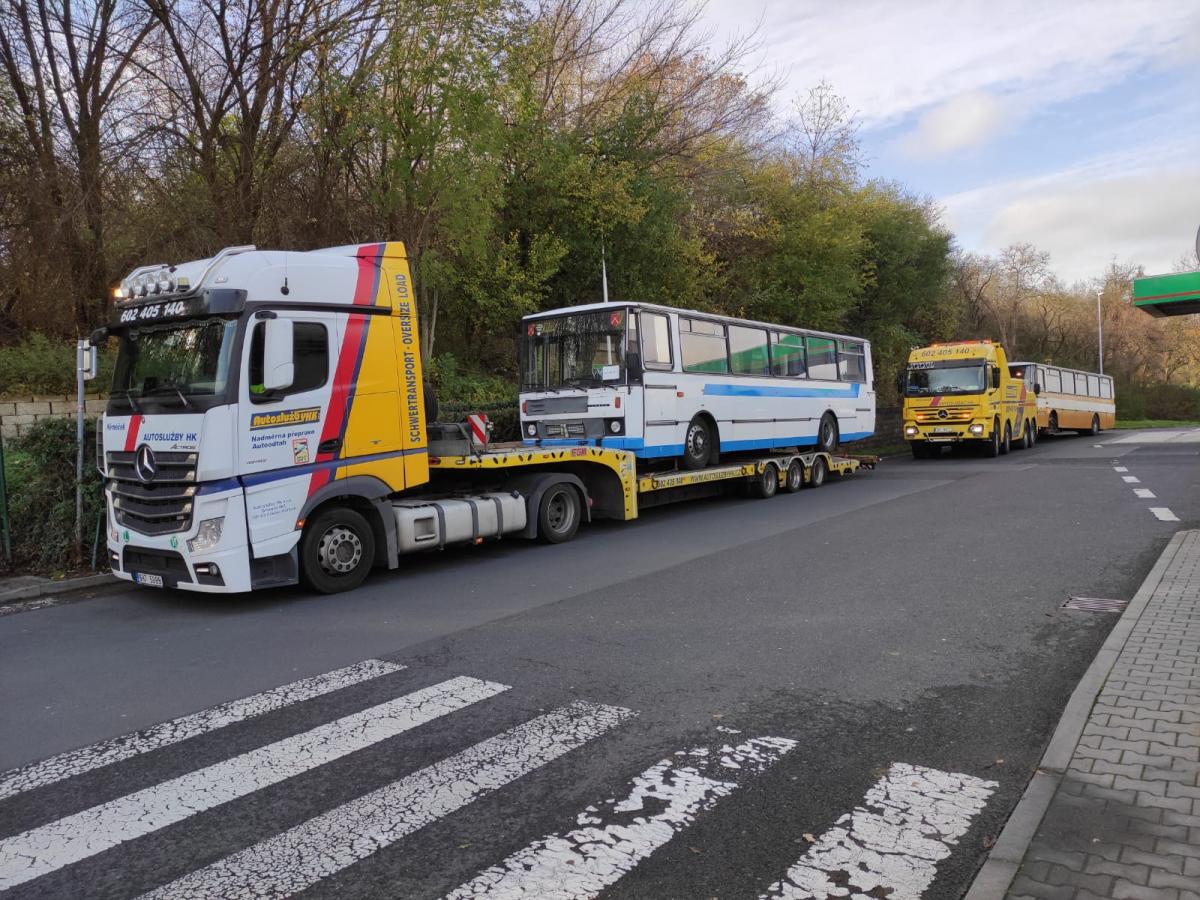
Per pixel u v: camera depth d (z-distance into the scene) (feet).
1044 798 11.88
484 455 33.58
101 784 13.85
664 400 42.91
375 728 15.90
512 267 58.65
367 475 28.73
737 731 15.35
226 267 25.49
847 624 22.18
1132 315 221.87
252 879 10.80
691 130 73.46
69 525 31.71
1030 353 198.59
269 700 17.69
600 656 19.99
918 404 85.87
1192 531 32.71
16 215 45.09
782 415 54.85
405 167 47.62
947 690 17.22
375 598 27.02
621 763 14.08
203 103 46.65
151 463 25.89
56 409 44.14
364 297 28.81
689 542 35.96
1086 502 43.45
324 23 45.83
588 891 10.35
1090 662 18.72
